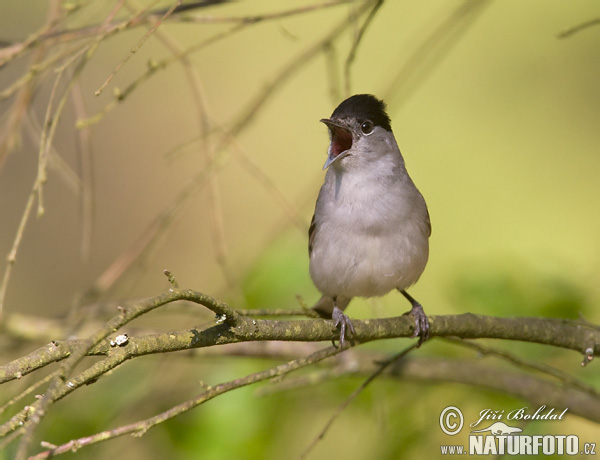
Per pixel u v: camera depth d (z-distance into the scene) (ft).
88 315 27.96
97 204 53.83
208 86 54.70
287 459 32.76
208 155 26.89
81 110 24.45
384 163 28.09
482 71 50.67
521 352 31.27
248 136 55.36
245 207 54.34
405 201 28.07
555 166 48.96
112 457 29.63
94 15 24.21
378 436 31.73
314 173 53.88
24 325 28.22
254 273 31.32
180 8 23.16
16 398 16.20
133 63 52.34
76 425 28.73
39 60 23.43
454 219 49.08
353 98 28.58
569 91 48.47
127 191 54.65
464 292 30.78
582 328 25.57
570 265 31.71
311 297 31.01
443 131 51.34
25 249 50.24
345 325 23.13
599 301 31.48
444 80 51.70
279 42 54.03
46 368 30.37
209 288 45.01
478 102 50.90
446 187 50.11
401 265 28.30
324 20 52.60
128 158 55.31
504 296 30.35
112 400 29.99
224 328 19.49
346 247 28.07
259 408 29.50
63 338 27.89
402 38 50.85
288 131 55.36
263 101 26.94
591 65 47.67
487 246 47.93
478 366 30.48
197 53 54.80
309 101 55.31
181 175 55.72
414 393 32.12
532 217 48.21
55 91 20.95
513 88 49.83
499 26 50.01
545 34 48.78
